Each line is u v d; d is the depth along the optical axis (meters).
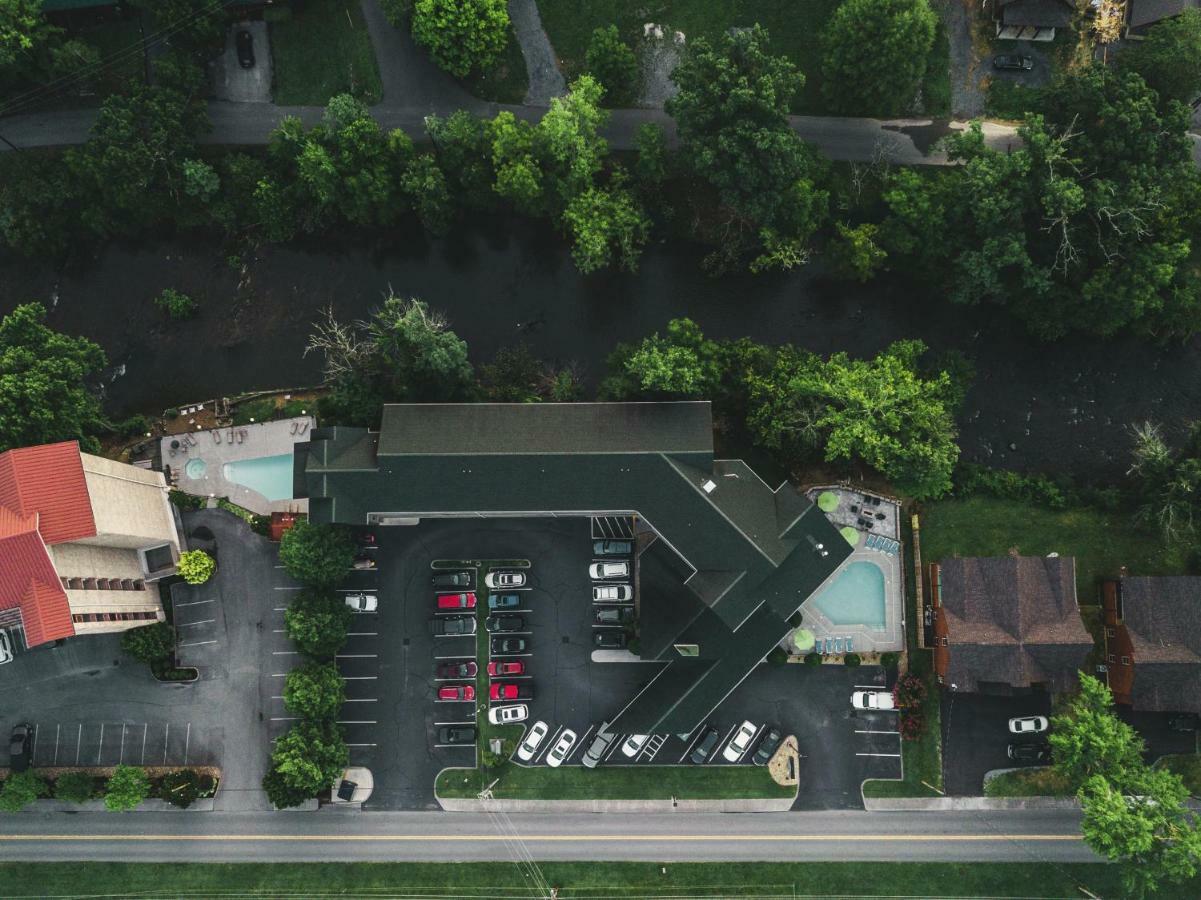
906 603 79.88
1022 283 77.69
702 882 78.44
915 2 73.62
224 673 79.69
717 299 84.06
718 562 72.44
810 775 79.19
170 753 79.44
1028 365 84.00
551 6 83.44
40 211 81.62
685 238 84.00
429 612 80.12
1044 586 75.69
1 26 74.75
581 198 76.69
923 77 82.12
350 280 84.88
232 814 78.88
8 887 78.50
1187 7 79.00
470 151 78.00
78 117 83.56
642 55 83.50
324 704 73.25
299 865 78.62
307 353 84.12
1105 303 75.88
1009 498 80.69
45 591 65.06
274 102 83.75
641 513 72.88
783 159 74.00
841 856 78.50
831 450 72.44
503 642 79.75
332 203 82.69
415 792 79.25
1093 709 71.94
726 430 80.25
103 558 71.88
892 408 72.25
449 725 79.25
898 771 79.00
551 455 71.50
